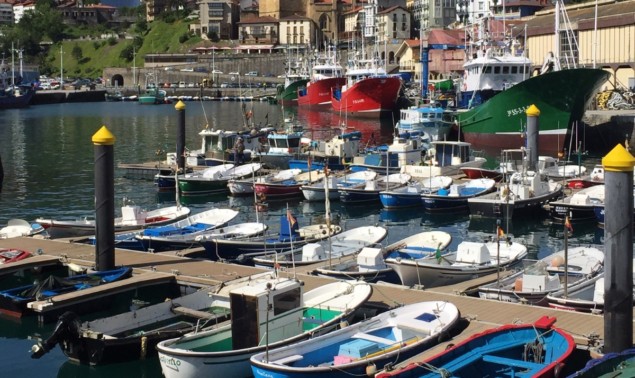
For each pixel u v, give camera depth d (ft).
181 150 214.69
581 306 91.66
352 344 79.05
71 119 463.42
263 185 189.78
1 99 576.20
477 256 112.88
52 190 208.33
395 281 112.78
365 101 435.12
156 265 115.14
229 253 127.03
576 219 160.76
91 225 142.92
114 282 104.47
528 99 266.77
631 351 73.00
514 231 156.56
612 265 75.51
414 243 128.06
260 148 236.63
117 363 86.33
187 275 108.99
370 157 219.00
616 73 365.40
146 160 265.95
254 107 561.84
